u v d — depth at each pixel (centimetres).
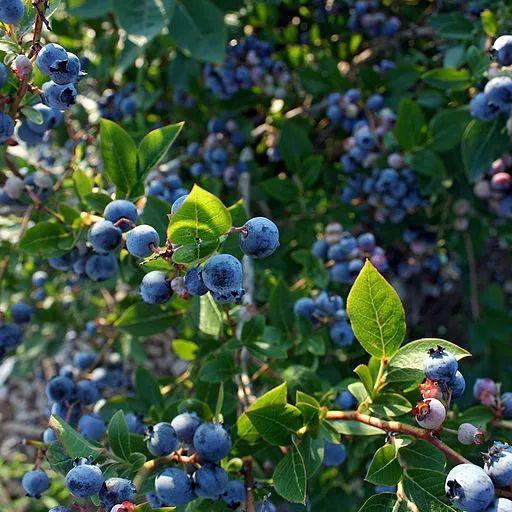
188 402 41
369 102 63
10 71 39
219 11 60
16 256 53
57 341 74
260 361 51
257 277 63
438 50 73
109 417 51
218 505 40
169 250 34
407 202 63
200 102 74
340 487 60
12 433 117
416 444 36
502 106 48
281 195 63
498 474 32
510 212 64
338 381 57
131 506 33
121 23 55
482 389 43
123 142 43
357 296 36
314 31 76
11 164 47
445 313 93
